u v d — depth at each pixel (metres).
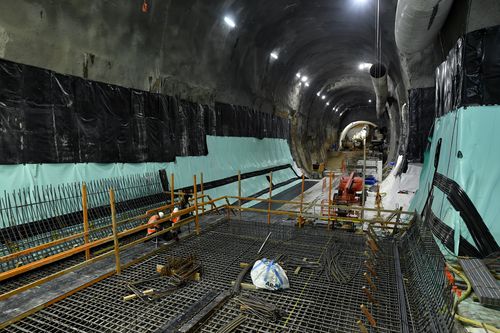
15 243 5.55
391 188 11.73
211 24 11.30
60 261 5.76
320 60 22.31
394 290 4.37
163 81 9.93
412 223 6.45
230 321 3.64
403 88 13.79
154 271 5.05
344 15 13.71
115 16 7.74
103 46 7.69
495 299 3.70
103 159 7.77
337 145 49.44
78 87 7.18
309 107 30.08
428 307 3.57
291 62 19.95
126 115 8.45
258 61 16.23
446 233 5.21
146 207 8.43
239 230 7.28
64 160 6.86
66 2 6.58
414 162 10.19
